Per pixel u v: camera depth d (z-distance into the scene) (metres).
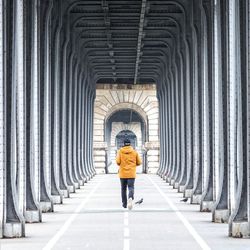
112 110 124.81
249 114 31.81
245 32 32.72
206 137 46.41
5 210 31.41
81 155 87.69
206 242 29.31
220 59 39.94
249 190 31.22
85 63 90.44
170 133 90.19
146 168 123.69
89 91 104.06
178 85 77.56
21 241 29.98
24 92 39.25
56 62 54.81
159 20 73.50
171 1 64.81
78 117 84.38
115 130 175.38
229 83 39.16
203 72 53.00
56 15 55.50
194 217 40.03
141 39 79.56
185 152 65.88
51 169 51.03
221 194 37.47
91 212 43.50
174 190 68.19
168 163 92.94
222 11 40.62
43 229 34.47
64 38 61.84
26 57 40.25
